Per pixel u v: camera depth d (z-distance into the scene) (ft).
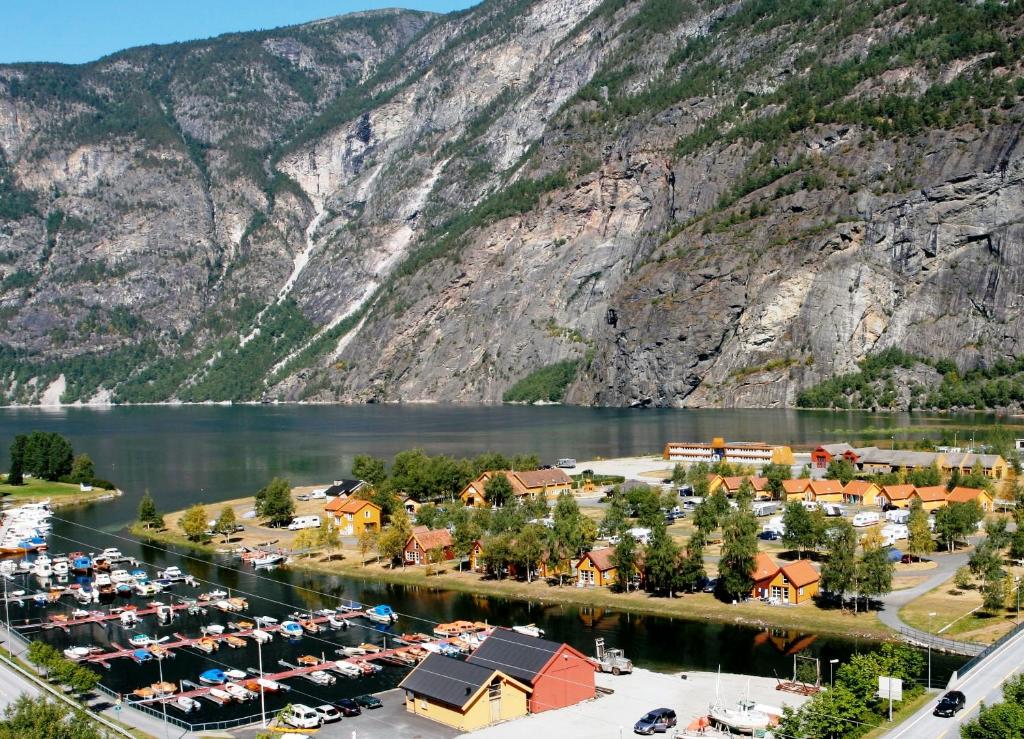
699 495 626.23
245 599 419.74
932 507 554.46
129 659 345.31
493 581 433.48
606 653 324.80
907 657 283.18
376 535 495.41
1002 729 230.89
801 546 449.06
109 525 611.47
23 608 415.85
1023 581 360.48
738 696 289.12
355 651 343.67
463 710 271.08
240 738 270.46
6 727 248.93
